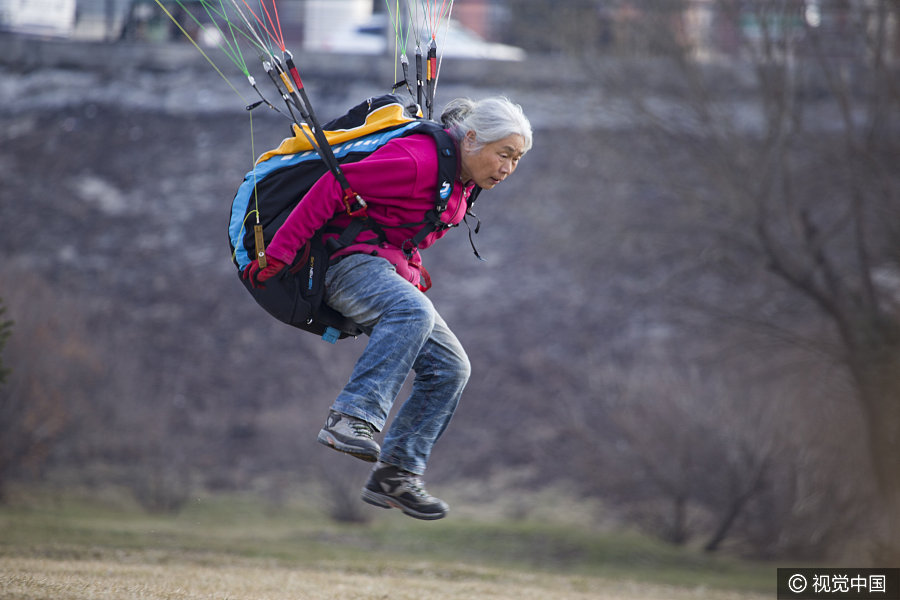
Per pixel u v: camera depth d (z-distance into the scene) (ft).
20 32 356.38
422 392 45.44
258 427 260.01
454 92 319.47
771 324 201.77
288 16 373.81
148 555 129.29
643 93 207.72
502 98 44.55
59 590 57.47
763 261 193.57
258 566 129.90
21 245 301.63
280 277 43.39
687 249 212.84
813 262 189.88
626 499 228.22
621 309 282.56
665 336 267.80
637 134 214.28
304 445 252.01
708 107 199.93
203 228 314.76
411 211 43.42
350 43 361.10
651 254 225.56
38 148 331.36
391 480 45.34
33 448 230.07
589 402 257.96
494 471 253.24
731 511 214.28
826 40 191.01
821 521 213.25
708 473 217.56
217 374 274.57
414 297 42.91
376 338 42.37
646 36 205.77
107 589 61.41
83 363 251.60
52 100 344.90
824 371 210.18
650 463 221.87
